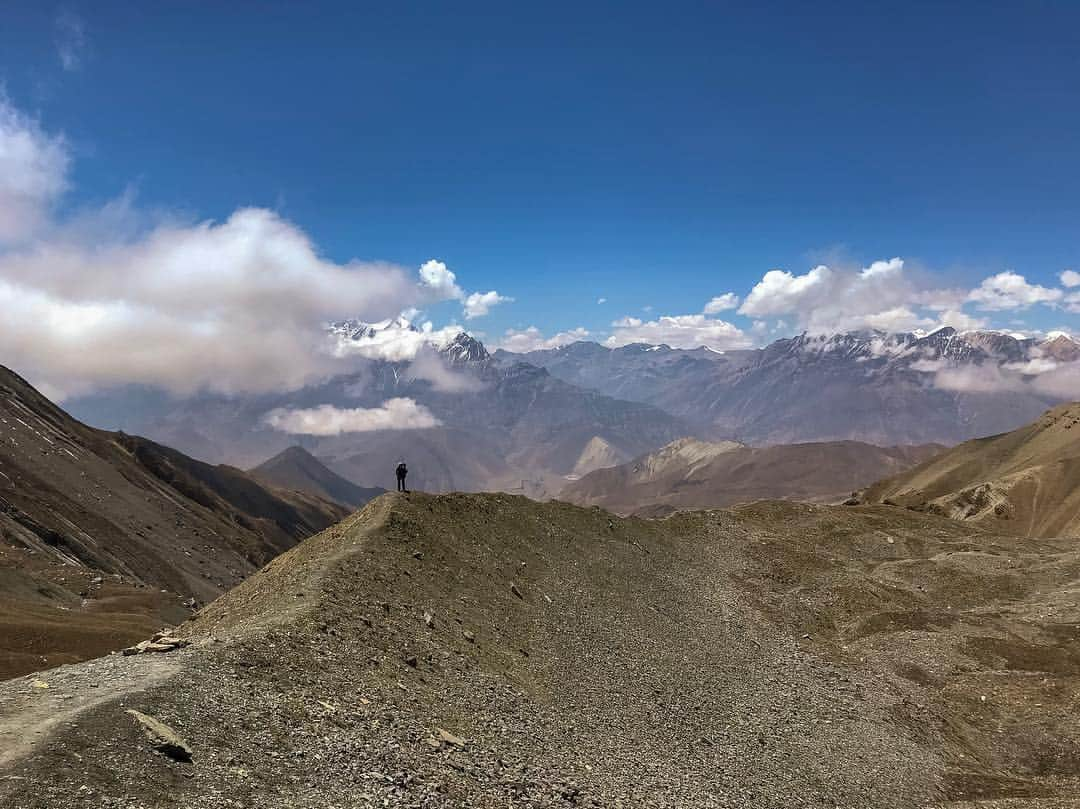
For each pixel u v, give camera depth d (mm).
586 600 72062
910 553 121875
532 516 88312
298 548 68375
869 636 85312
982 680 72938
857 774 52062
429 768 29688
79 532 166500
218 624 46750
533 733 40719
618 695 54062
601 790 35594
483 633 54125
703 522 119750
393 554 59000
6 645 83750
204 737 26125
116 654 34562
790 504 142375
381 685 37469
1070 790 53312
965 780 55000
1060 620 87188
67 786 20734
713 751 49719
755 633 80812
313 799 24297
